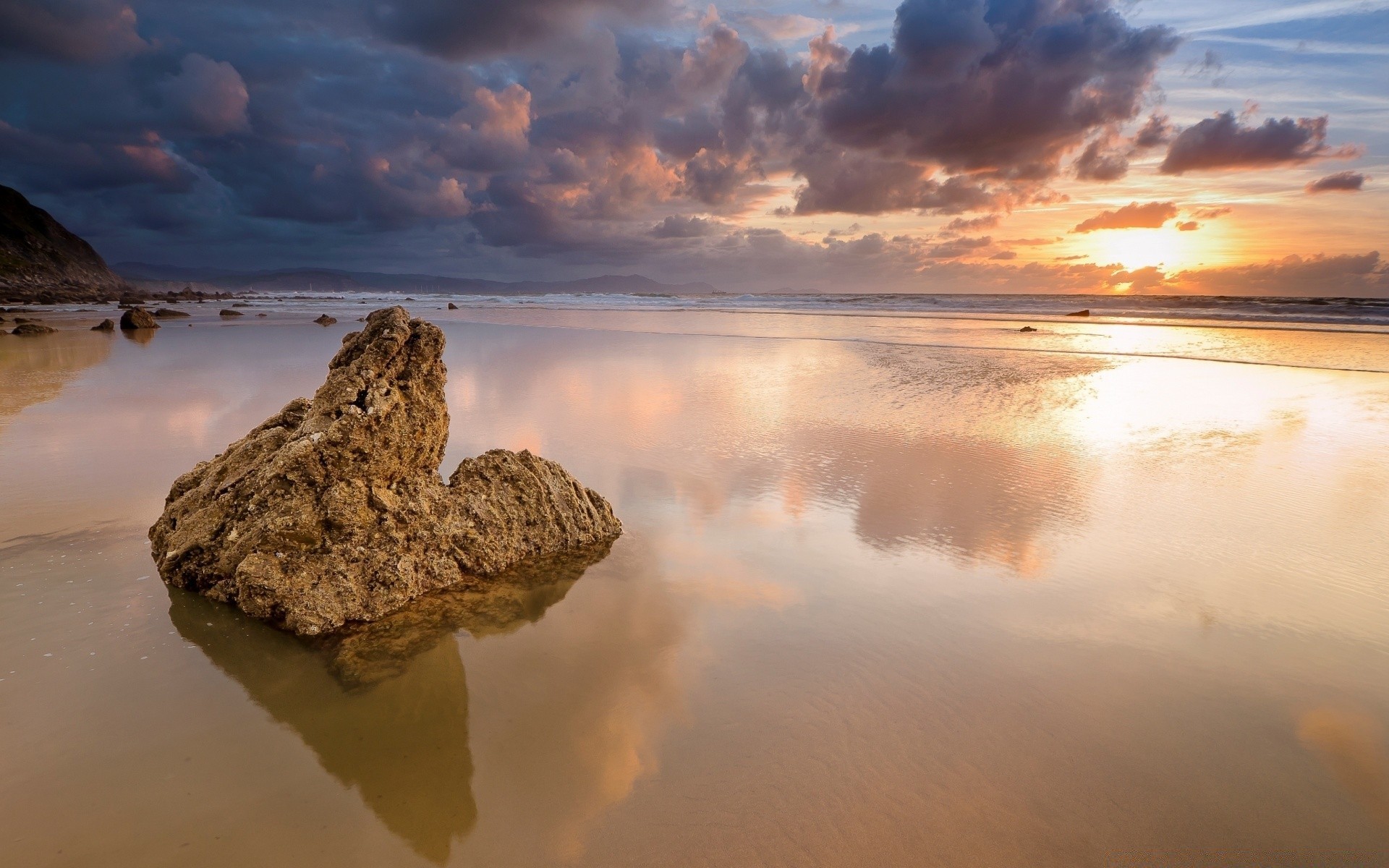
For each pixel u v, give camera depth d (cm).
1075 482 1165
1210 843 441
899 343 3466
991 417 1645
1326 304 7094
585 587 792
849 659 644
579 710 566
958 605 750
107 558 805
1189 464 1277
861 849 429
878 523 980
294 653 640
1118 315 5684
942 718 557
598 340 3612
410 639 674
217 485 784
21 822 430
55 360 2555
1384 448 1394
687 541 919
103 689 573
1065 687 603
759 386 2064
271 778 477
